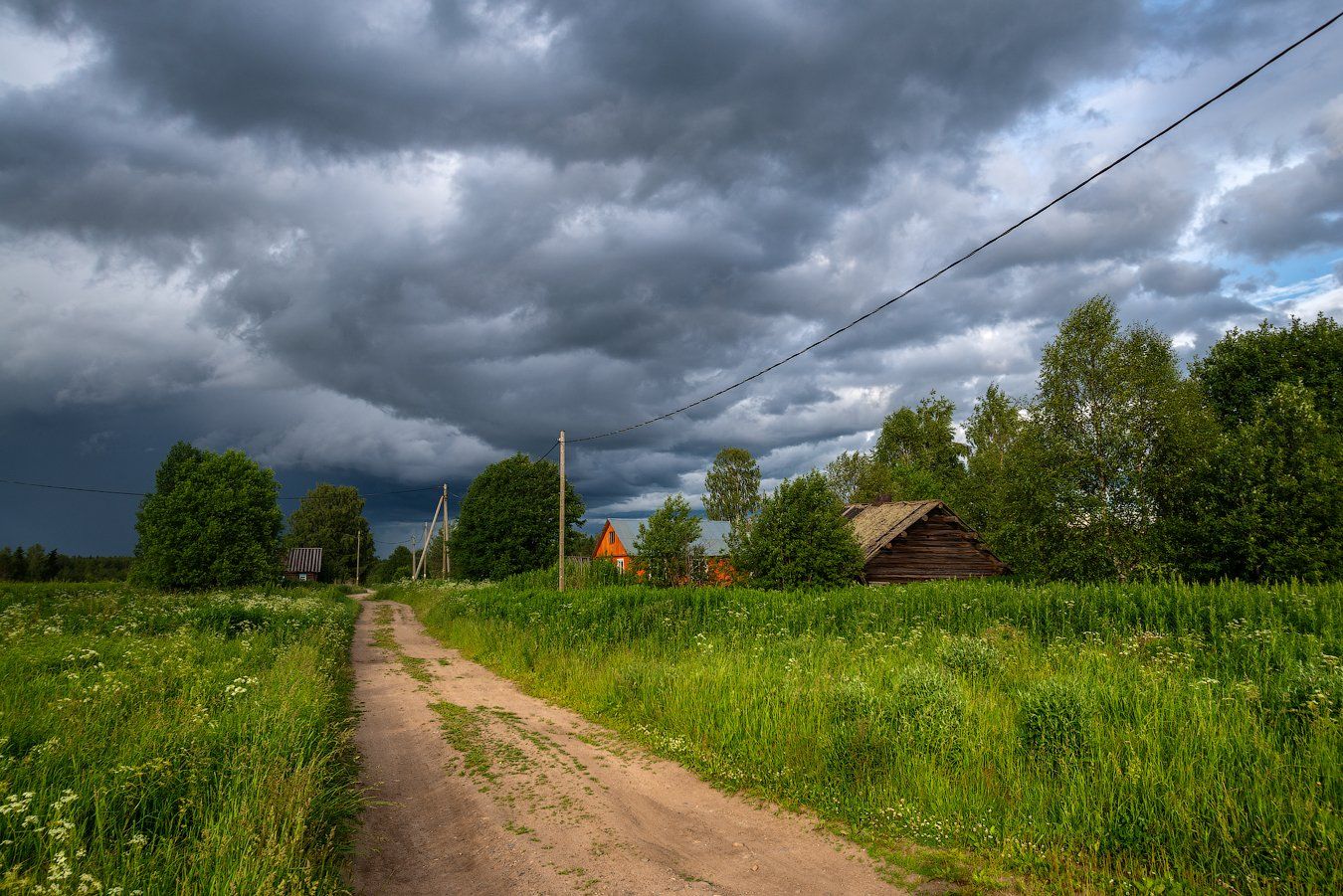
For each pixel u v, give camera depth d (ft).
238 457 119.55
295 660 42.80
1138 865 16.15
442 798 24.18
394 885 17.31
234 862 14.82
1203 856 15.84
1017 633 44.45
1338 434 82.38
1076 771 19.53
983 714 25.07
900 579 94.53
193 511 114.21
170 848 14.85
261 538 118.93
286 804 18.38
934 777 21.09
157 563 108.99
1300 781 17.90
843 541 77.46
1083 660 34.22
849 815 20.48
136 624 51.16
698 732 29.35
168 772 18.90
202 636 49.06
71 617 54.90
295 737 25.03
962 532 99.86
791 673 34.14
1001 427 169.27
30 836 14.48
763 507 81.92
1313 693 22.34
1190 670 32.14
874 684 30.68
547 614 65.10
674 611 60.03
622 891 16.67
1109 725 22.63
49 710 23.38
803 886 16.69
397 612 128.67
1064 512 86.99
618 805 23.11
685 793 24.18
